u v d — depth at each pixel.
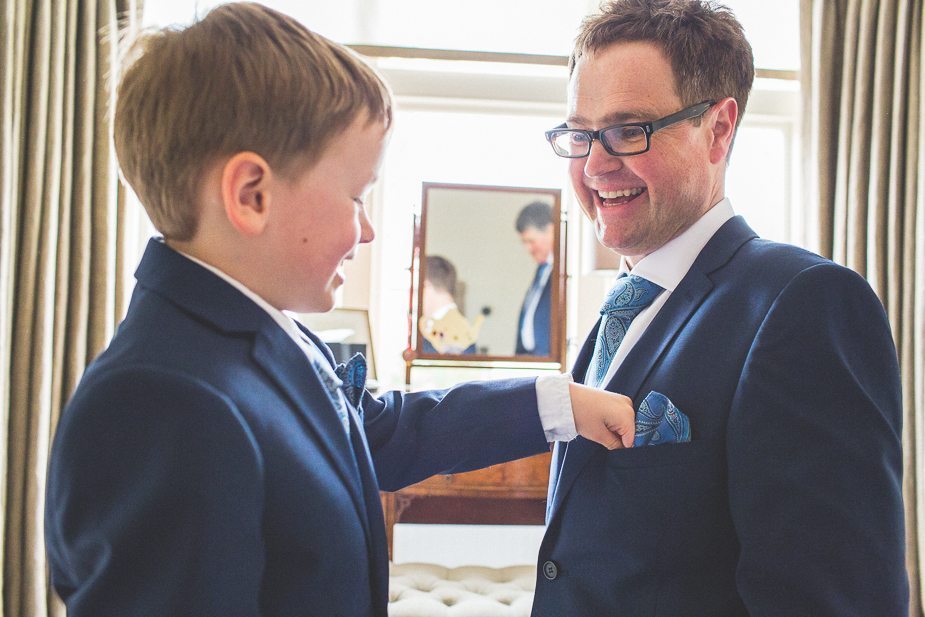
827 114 2.64
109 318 2.41
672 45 0.86
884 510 0.69
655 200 0.88
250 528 0.52
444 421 0.89
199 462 0.50
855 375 0.72
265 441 0.56
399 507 2.37
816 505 0.68
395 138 2.92
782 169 3.02
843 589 0.67
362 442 0.72
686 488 0.77
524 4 2.89
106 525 0.50
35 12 2.27
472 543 2.80
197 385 0.52
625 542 0.80
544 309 2.60
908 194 2.51
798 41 2.89
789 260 0.80
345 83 0.61
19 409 2.23
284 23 0.62
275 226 0.60
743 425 0.73
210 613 0.50
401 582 2.00
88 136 2.36
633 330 0.91
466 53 2.80
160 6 2.68
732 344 0.78
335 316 2.61
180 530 0.50
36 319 2.26
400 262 2.93
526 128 2.95
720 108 0.89
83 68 2.35
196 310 0.59
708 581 0.77
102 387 0.51
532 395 0.85
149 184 0.61
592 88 0.89
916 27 2.52
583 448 0.86
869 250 2.56
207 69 0.59
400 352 2.93
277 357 0.61
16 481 2.22
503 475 2.35
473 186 2.62
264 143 0.59
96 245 2.38
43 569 2.25
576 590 0.84
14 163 2.22
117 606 0.50
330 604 0.58
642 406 0.80
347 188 0.63
